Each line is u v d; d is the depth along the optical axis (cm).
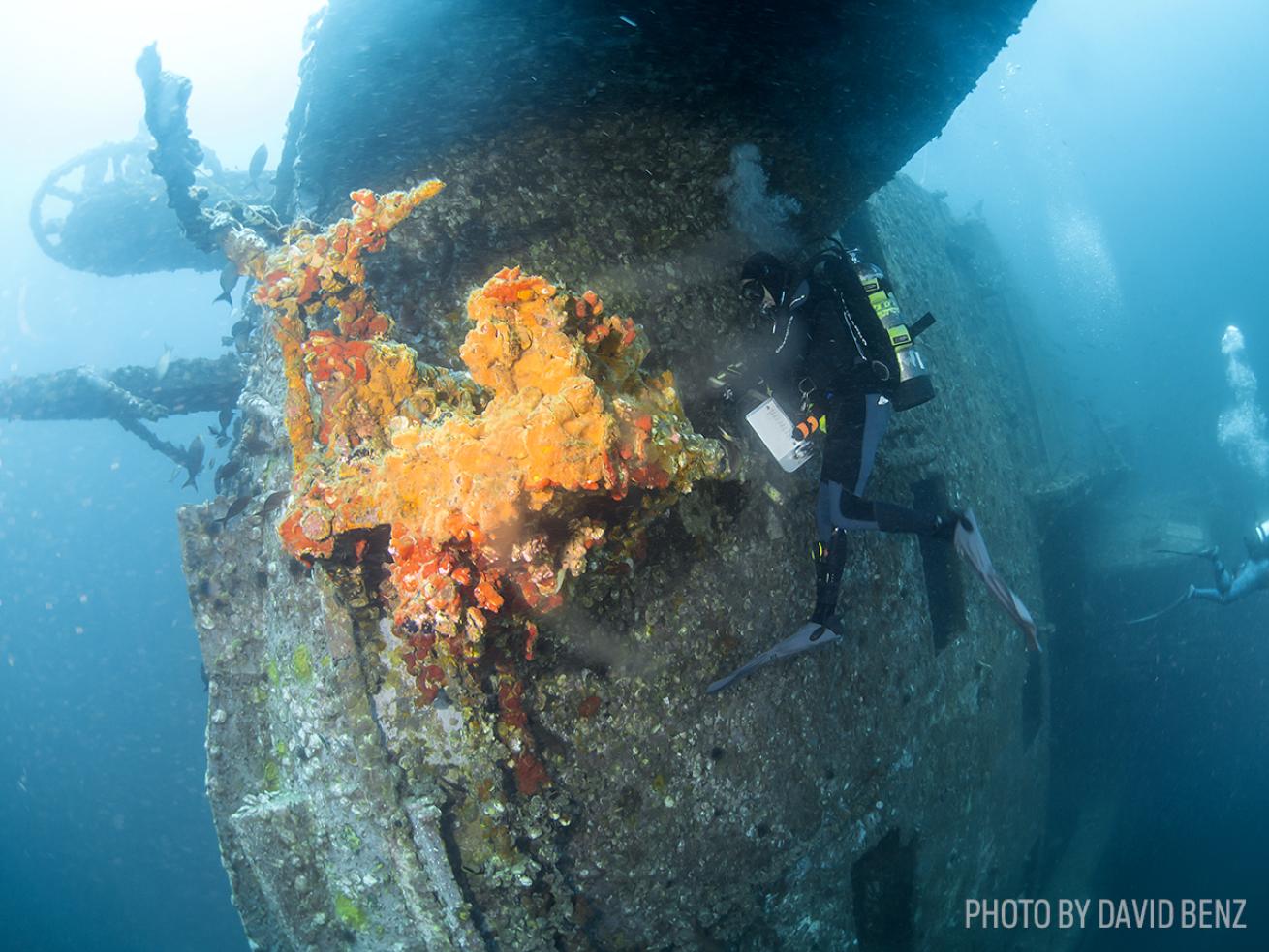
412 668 290
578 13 309
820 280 347
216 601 376
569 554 234
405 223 353
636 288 397
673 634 376
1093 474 1180
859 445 346
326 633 302
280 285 253
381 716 309
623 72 348
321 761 324
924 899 600
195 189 300
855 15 339
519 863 317
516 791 324
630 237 400
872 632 504
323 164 347
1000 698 758
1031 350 1281
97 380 479
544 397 204
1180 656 1220
